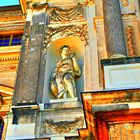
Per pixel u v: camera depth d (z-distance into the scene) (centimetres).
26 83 1492
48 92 1498
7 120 1408
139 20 1584
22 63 1599
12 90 1675
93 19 1688
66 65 1559
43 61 1581
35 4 1856
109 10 1608
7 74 1794
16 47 1883
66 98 1432
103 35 1590
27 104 1398
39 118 1370
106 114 1002
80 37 1653
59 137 1304
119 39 1466
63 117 1362
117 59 1199
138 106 993
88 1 1822
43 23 1744
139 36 1533
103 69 1186
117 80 1142
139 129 980
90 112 1012
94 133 1026
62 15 1773
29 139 1285
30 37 1689
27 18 1823
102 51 1527
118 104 1009
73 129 1323
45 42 1662
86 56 1575
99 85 1433
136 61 1180
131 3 1723
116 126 993
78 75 1542
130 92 1018
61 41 1675
